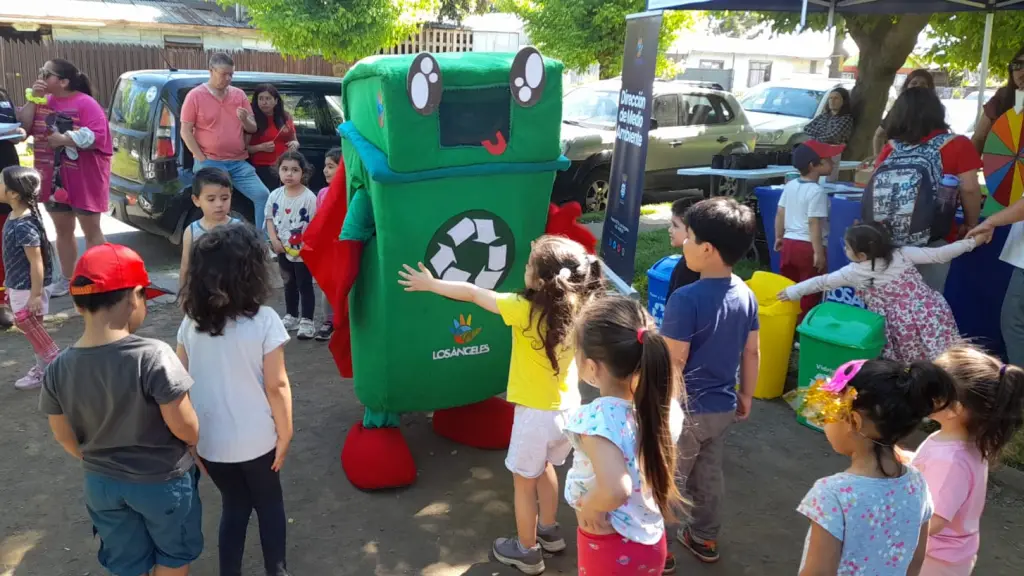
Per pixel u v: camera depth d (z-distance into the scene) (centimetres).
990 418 224
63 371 238
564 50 1496
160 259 776
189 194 711
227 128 682
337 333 399
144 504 248
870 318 436
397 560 327
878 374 200
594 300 238
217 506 364
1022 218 410
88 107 611
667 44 1531
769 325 473
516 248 357
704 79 2717
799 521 363
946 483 225
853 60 2514
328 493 376
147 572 263
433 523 354
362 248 359
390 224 330
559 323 282
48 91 607
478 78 326
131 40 1831
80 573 313
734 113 1135
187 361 276
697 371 294
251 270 265
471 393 378
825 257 530
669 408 215
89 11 1788
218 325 263
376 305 354
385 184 322
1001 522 361
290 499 370
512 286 364
